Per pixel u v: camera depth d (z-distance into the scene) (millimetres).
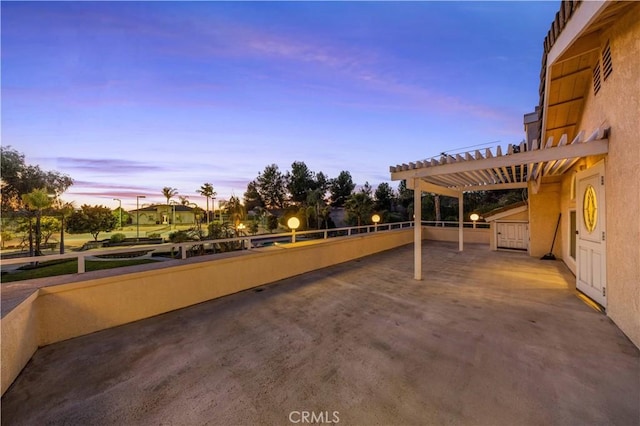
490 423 1724
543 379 2195
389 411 1867
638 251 2676
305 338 3080
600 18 2965
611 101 3242
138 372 2434
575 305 4016
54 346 2943
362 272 6539
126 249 3965
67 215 17656
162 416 1872
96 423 1817
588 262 4211
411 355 2646
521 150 4336
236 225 19891
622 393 1989
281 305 4242
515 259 7980
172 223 44094
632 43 2713
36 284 3068
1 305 2439
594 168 3842
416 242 5832
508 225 9820
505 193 21391
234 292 4914
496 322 3438
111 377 2357
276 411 1898
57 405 2002
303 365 2506
